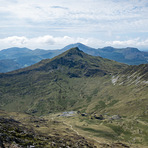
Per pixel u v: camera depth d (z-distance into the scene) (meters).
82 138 114.00
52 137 88.81
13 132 64.56
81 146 82.88
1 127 66.50
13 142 50.62
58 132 126.19
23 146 50.97
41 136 79.88
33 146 54.19
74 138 106.38
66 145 72.31
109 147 102.81
